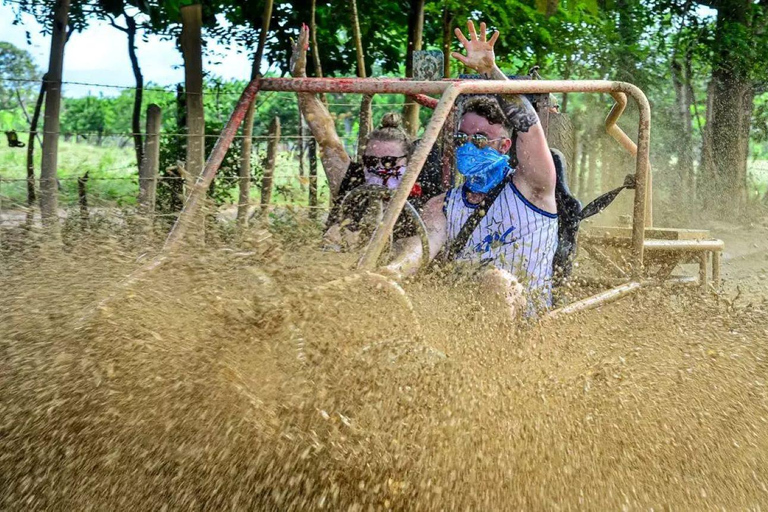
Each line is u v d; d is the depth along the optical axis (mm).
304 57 5051
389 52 13125
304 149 8977
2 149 11938
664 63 15383
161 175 9930
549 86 4195
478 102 4414
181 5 8539
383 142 4773
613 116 5230
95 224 5277
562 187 4559
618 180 13664
